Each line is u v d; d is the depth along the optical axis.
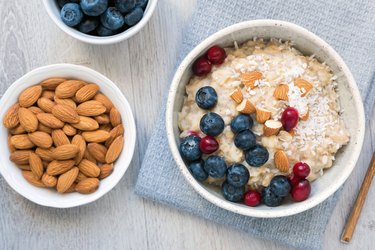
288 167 0.53
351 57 0.59
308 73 0.54
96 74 0.58
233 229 0.62
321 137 0.54
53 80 0.58
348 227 0.61
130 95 0.61
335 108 0.55
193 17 0.59
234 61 0.54
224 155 0.53
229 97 0.53
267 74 0.53
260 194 0.54
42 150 0.58
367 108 0.60
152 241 0.62
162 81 0.62
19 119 0.57
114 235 0.62
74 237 0.62
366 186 0.61
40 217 0.62
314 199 0.53
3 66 0.61
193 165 0.54
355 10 0.59
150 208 0.62
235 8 0.59
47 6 0.55
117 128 0.58
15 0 0.61
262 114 0.52
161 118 0.60
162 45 0.61
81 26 0.56
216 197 0.53
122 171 0.58
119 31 0.57
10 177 0.58
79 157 0.58
